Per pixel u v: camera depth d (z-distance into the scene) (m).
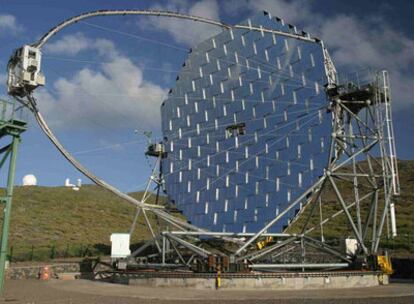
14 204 80.19
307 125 34.41
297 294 28.28
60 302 24.50
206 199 39.44
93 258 51.06
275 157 35.66
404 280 38.94
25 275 41.50
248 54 39.62
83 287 32.94
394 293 28.28
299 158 34.16
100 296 27.34
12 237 60.03
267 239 37.06
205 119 41.84
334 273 33.06
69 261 48.28
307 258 39.47
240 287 31.59
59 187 108.19
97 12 36.19
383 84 35.41
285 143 35.38
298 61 35.88
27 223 68.50
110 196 108.38
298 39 36.06
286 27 36.75
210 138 40.94
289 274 32.22
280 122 36.19
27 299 25.80
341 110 35.00
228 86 40.66
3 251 26.44
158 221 44.03
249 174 37.03
